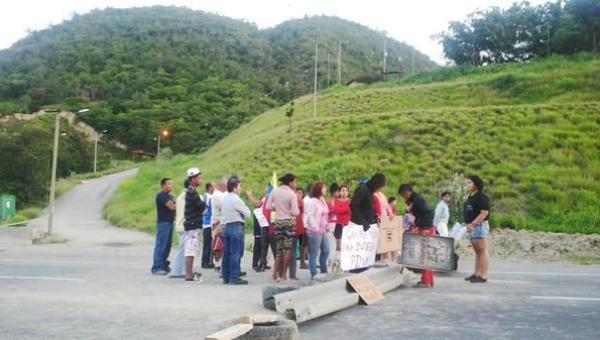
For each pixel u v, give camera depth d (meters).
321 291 8.39
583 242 18.12
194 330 7.07
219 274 12.45
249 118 114.25
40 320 7.66
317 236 11.31
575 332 7.22
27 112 102.81
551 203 25.14
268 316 6.21
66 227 29.70
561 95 49.81
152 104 117.50
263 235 13.25
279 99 133.50
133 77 131.75
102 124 107.81
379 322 7.80
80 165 81.69
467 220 11.68
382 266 10.95
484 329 7.38
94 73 135.00
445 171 30.12
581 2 77.19
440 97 57.12
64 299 9.25
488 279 11.98
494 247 18.36
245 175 36.41
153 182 49.47
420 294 10.09
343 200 12.88
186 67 142.00
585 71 55.09
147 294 9.76
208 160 53.50
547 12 89.31
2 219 31.77
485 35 94.06
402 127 38.25
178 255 11.88
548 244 18.09
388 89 65.31
